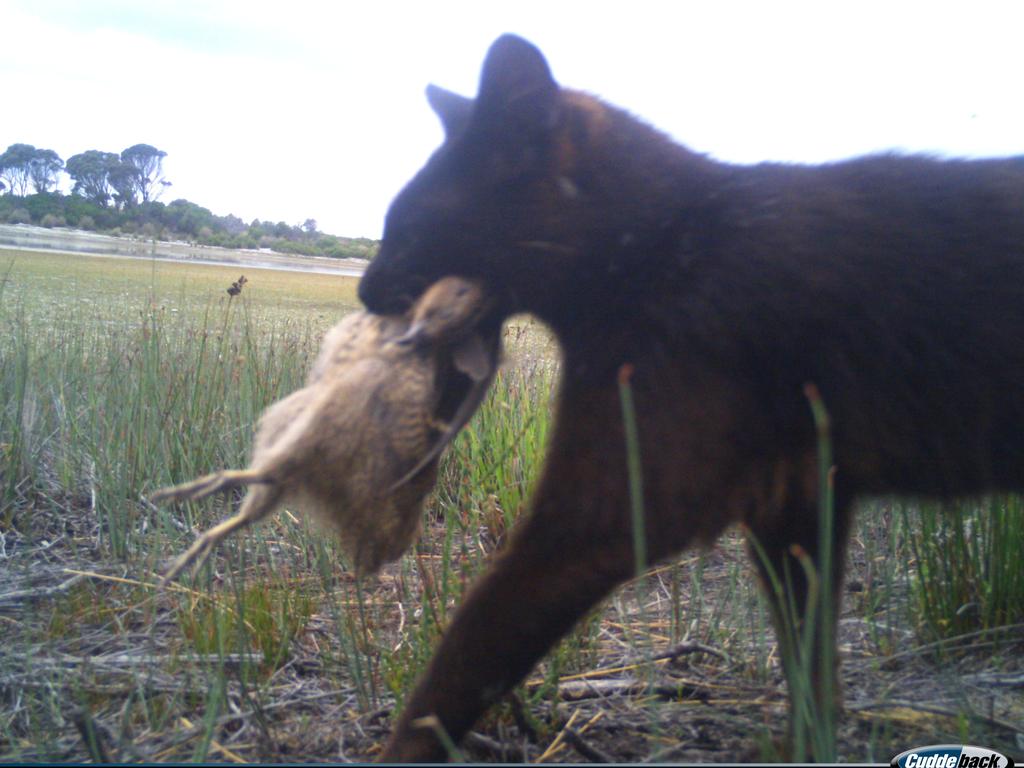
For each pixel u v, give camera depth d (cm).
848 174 55
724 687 67
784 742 55
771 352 50
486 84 56
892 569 83
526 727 60
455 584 72
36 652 71
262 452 53
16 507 98
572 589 50
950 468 52
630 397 50
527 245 55
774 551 58
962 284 50
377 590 83
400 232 57
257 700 64
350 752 59
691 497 49
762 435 50
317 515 55
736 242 52
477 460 98
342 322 59
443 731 48
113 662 70
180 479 101
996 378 50
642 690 67
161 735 60
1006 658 72
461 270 57
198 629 70
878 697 66
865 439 51
